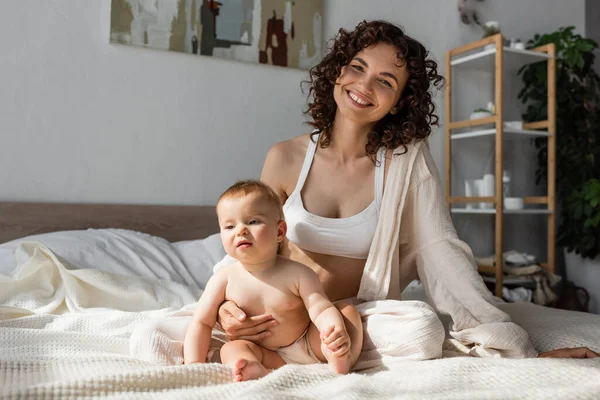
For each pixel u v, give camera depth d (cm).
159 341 99
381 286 122
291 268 105
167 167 242
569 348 110
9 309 140
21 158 215
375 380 86
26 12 215
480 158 327
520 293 277
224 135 254
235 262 114
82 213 217
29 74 216
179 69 244
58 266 154
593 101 338
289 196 132
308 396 77
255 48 259
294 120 271
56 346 108
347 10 284
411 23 303
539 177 332
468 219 322
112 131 231
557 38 320
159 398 72
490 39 284
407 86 129
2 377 83
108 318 134
